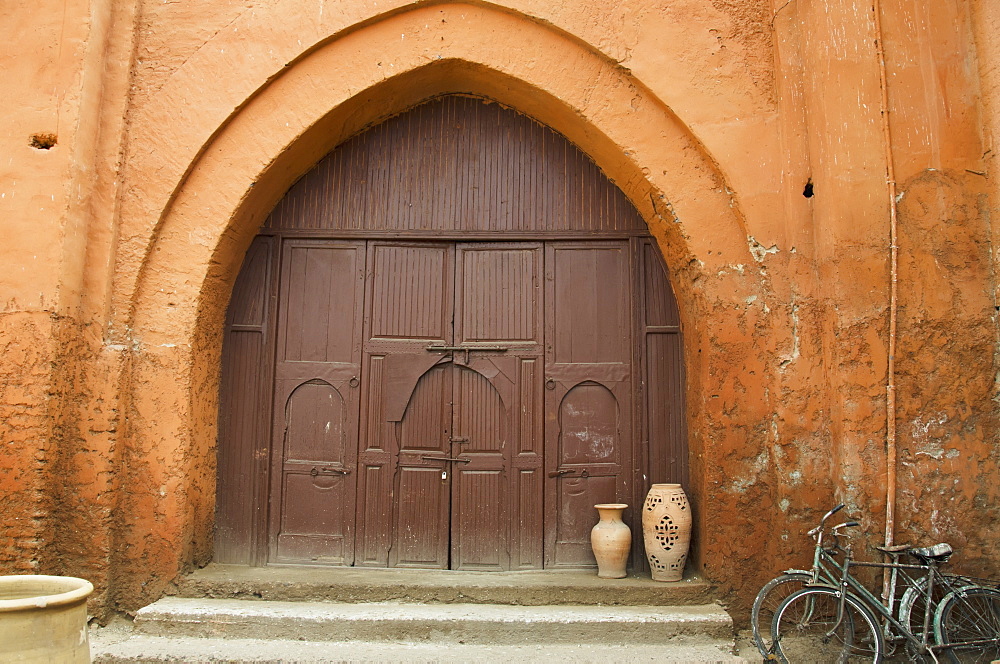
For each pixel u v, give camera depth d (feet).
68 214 14.66
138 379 15.33
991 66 14.23
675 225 15.61
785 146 15.19
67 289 14.64
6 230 14.62
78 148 14.94
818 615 13.46
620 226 17.24
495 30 16.25
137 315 15.48
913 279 14.12
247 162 15.90
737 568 14.75
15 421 14.17
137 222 15.53
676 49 15.70
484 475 16.83
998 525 13.62
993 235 14.10
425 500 16.81
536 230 17.30
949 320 13.99
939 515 13.67
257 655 13.24
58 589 10.36
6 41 15.28
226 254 16.24
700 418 15.33
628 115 15.87
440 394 17.08
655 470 16.53
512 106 17.57
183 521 15.20
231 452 16.83
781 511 14.42
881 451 13.84
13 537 14.03
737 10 15.76
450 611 14.40
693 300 15.67
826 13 14.94
